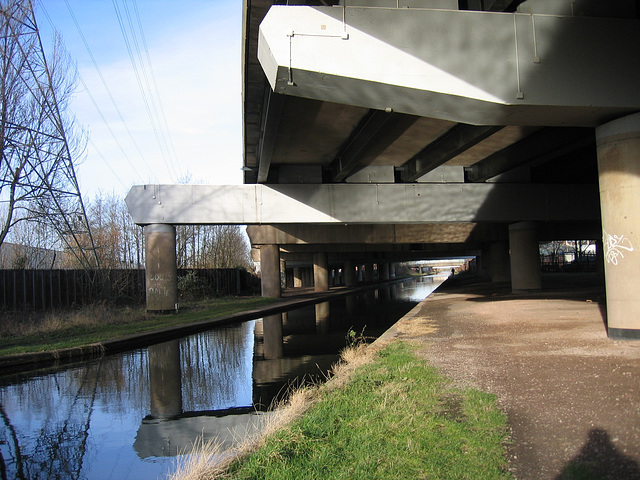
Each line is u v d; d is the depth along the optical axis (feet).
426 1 35.37
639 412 18.75
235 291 175.63
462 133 63.05
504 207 90.22
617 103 34.45
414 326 53.01
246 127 65.67
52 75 81.00
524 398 21.99
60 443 26.94
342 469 15.62
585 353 31.22
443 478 14.51
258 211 85.97
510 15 34.65
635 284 34.37
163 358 54.70
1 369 46.98
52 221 92.94
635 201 34.42
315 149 75.92
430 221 88.22
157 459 23.94
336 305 131.54
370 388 25.73
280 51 33.32
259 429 27.45
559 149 72.23
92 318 75.31
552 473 14.39
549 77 34.50
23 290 86.53
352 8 34.04
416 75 34.01
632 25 35.29
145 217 86.28
